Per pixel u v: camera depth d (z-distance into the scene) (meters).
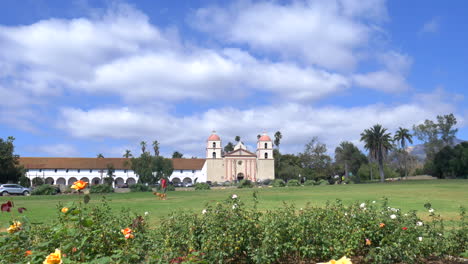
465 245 8.28
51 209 21.16
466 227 8.85
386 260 7.26
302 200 25.48
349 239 7.56
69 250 5.50
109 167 88.69
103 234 6.70
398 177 113.12
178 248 7.02
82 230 6.03
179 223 7.75
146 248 7.01
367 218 7.97
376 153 87.56
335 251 7.40
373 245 7.82
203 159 108.56
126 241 6.64
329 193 35.12
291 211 8.41
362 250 7.95
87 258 5.69
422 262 7.96
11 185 51.12
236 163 101.69
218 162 101.38
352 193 34.22
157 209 19.91
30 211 19.69
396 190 38.53
